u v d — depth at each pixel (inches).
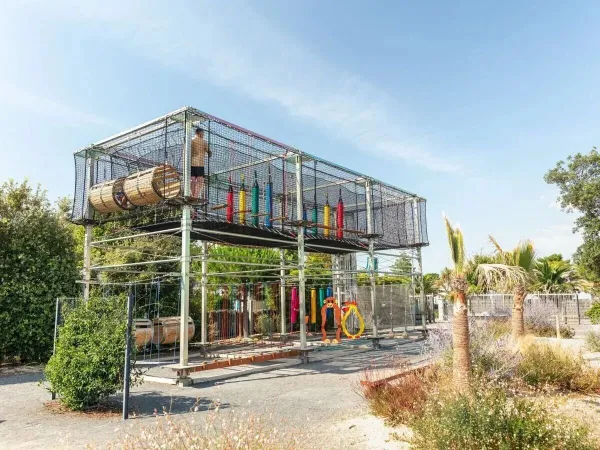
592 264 1112.2
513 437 191.6
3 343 504.1
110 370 294.8
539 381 342.6
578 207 1127.0
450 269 303.6
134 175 446.9
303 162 581.9
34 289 527.5
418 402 260.7
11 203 565.9
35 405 316.8
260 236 559.5
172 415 285.7
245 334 786.8
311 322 831.7
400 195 799.1
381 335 795.4
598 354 526.0
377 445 220.8
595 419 259.4
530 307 810.8
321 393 357.1
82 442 232.5
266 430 223.0
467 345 292.5
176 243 741.9
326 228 598.9
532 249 462.3
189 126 418.3
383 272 714.2
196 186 426.0
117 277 676.1
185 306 409.1
